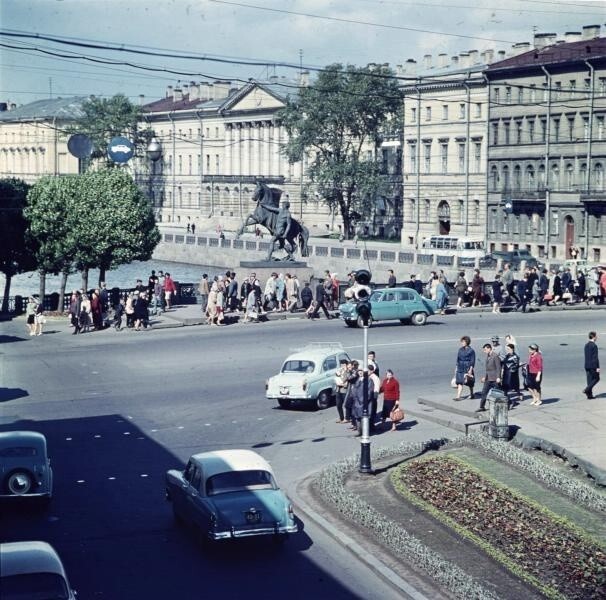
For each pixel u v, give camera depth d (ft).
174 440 99.91
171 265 422.82
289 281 181.06
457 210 367.66
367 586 63.57
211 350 147.02
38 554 55.42
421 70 388.57
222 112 503.61
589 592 59.72
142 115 510.58
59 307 196.34
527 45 358.84
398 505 78.89
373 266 307.37
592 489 79.36
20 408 112.98
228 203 502.38
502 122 345.72
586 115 313.12
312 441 100.37
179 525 75.00
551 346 149.18
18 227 204.85
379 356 141.28
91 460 92.53
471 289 190.80
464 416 107.45
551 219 327.26
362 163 387.55
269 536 69.62
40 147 501.15
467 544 69.36
